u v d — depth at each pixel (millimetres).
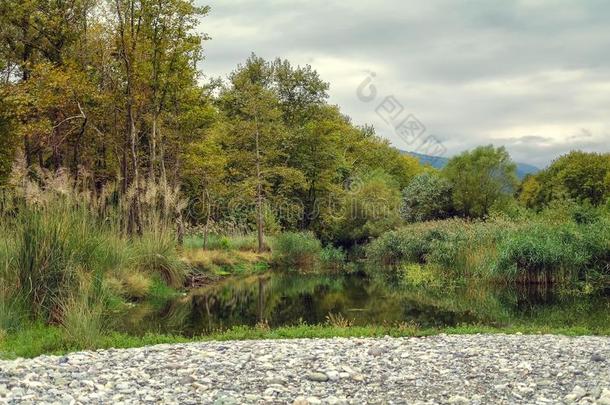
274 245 35469
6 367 8086
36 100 23672
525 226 24656
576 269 21688
